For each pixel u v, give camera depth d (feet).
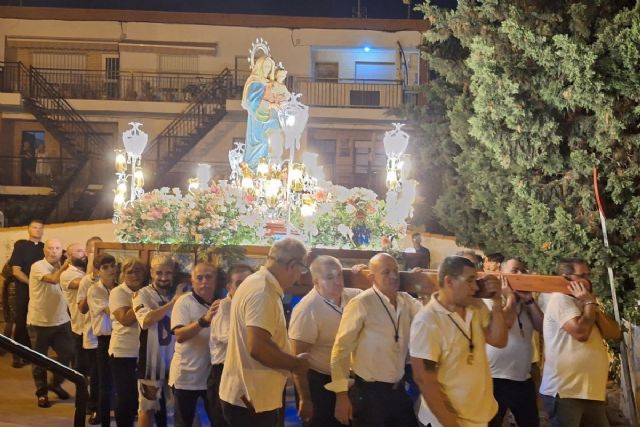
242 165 38.86
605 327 23.06
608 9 39.42
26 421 32.53
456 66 51.90
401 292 22.34
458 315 18.15
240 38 95.30
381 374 20.94
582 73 37.81
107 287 30.09
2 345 16.60
